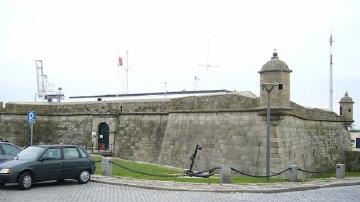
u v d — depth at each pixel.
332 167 33.91
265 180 20.81
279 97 23.34
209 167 26.70
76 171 17.64
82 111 37.38
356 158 36.41
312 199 15.63
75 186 17.22
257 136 24.55
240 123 25.67
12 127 37.81
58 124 38.69
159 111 32.41
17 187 16.64
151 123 32.81
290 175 20.92
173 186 17.38
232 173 25.38
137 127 33.62
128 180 18.80
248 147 24.88
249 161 24.61
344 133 37.69
